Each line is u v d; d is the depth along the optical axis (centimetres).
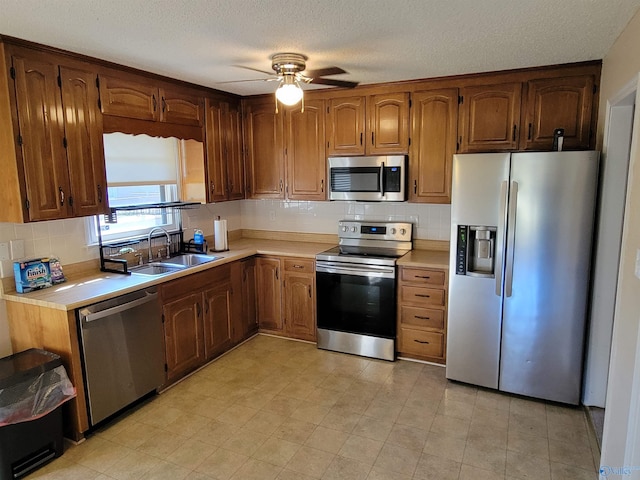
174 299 331
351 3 198
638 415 171
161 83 344
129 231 365
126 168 346
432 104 367
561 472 237
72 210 285
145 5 199
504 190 298
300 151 424
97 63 293
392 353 377
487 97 347
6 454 229
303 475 238
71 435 268
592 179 278
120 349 288
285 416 295
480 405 307
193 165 400
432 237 412
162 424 286
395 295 373
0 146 254
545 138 333
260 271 432
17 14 209
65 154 278
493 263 322
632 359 186
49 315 262
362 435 273
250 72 331
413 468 242
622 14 215
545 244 294
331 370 363
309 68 323
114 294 280
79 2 194
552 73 324
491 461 247
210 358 377
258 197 452
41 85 262
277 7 202
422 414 296
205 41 254
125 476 238
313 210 462
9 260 281
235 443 266
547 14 215
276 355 393
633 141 201
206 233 449
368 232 428
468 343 327
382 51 279
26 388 237
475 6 203
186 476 237
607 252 283
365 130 394
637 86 200
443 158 369
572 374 299
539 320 303
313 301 411
